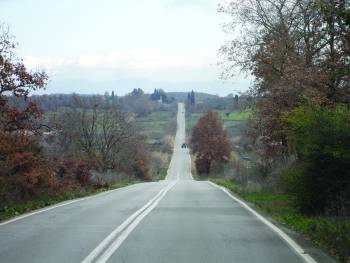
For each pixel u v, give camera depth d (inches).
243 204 1042.7
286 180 797.2
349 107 791.1
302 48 1090.1
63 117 2620.6
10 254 492.1
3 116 1043.9
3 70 1051.9
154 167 4881.9
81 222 740.0
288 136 884.6
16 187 991.0
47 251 507.2
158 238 588.1
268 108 1119.6
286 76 975.0
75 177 1569.9
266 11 1301.7
